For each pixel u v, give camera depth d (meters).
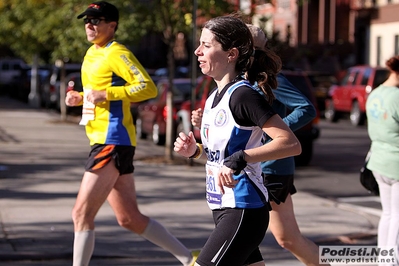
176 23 32.22
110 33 13.66
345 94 62.66
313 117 12.23
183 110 36.69
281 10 106.62
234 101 9.19
